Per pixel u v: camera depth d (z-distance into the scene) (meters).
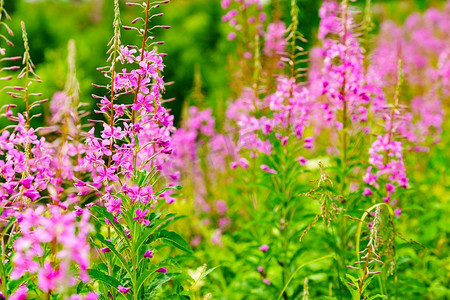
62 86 7.12
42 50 13.63
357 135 5.64
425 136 7.79
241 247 6.52
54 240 3.09
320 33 5.89
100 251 3.68
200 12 18.62
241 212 7.56
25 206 3.69
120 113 3.77
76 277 3.25
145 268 3.87
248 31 7.79
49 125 4.99
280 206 5.80
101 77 11.61
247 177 7.20
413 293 5.72
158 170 4.45
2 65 12.59
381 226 4.13
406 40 14.38
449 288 6.14
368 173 5.12
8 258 3.52
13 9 14.13
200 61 16.58
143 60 3.73
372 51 6.44
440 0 18.77
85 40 15.04
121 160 3.67
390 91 8.17
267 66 7.49
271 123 5.61
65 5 19.50
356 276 4.74
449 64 8.88
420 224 6.76
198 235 7.17
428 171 8.03
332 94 5.51
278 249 5.54
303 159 5.46
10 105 3.65
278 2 7.85
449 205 7.09
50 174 3.83
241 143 5.86
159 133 4.43
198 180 8.05
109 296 3.92
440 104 8.77
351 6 5.53
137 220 3.62
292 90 5.60
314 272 5.20
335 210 3.92
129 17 18.19
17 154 3.63
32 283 3.64
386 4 19.11
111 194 3.62
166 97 15.83
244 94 7.74
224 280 6.14
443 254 6.74
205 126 8.14
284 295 5.47
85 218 2.83
